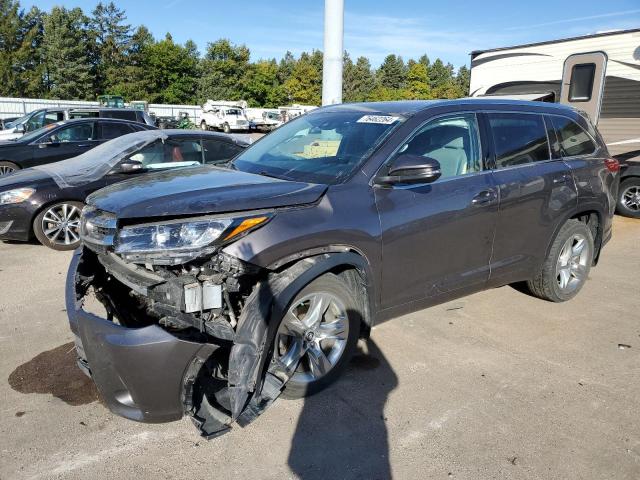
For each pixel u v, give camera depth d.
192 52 80.00
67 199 6.38
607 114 8.70
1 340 3.93
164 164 6.93
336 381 3.30
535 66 9.57
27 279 5.29
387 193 3.36
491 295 4.95
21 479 2.52
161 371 2.56
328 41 7.77
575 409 3.12
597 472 2.60
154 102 67.25
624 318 4.46
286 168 3.62
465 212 3.69
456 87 94.31
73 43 63.34
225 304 2.82
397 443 2.81
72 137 10.46
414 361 3.67
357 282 3.27
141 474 2.56
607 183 4.86
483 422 2.99
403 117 3.67
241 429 2.91
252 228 2.78
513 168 4.09
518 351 3.84
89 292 3.63
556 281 4.58
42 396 3.21
